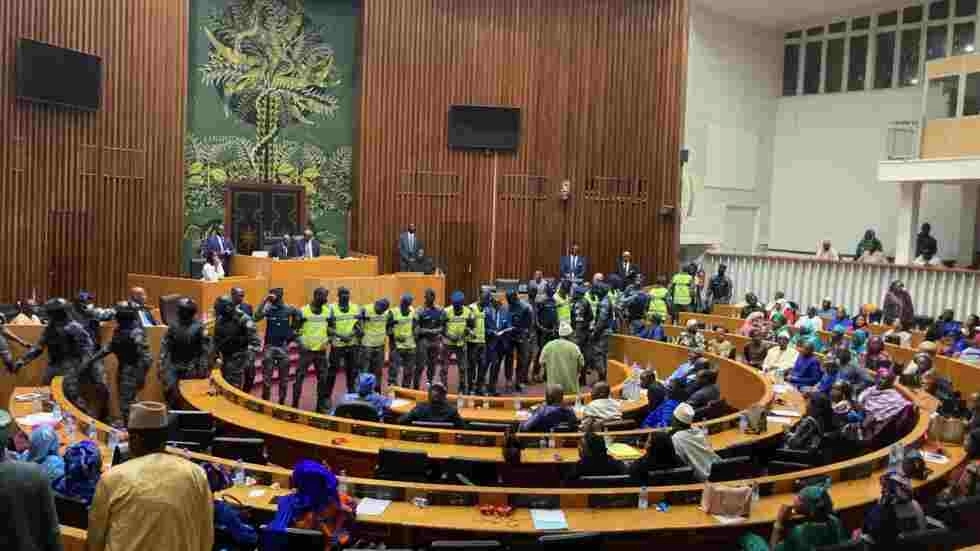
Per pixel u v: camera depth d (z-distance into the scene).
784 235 25.77
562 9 21.06
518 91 20.88
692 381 10.65
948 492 7.04
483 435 8.37
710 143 24.00
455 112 20.44
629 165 21.48
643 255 21.61
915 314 19.00
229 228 19.33
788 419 9.96
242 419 9.03
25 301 14.23
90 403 10.09
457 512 6.46
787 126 25.70
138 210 17.16
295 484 5.36
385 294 16.58
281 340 12.03
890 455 7.89
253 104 19.55
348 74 20.47
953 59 19.31
